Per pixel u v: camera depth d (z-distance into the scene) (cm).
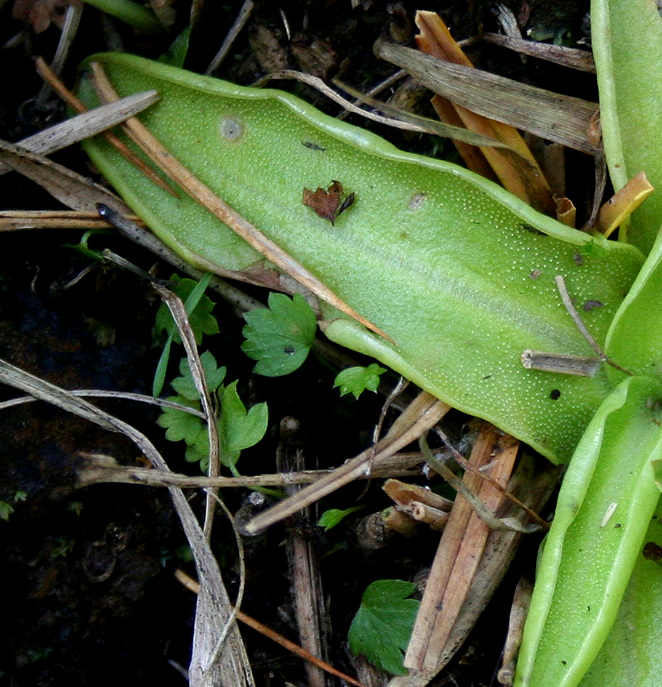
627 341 10
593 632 9
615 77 10
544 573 9
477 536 10
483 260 10
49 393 10
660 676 10
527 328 10
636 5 10
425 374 10
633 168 10
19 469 10
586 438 10
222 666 10
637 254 10
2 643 10
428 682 10
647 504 9
